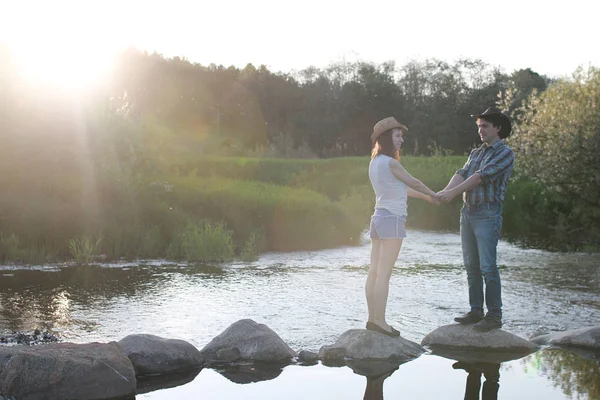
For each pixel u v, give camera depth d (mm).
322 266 12094
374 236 6660
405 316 8023
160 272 11117
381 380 5613
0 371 5109
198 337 6930
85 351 5438
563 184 17750
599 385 5449
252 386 5473
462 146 72250
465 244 6922
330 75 77438
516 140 18953
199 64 74875
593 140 16594
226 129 69438
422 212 21422
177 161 25141
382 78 73938
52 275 10656
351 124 71688
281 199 16719
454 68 75938
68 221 13195
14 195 13680
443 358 6328
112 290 9406
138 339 6090
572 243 16078
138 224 13820
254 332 6508
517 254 14008
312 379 5668
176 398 5188
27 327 7191
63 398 5129
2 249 12125
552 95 18922
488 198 6605
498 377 5684
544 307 8555
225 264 12211
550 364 6094
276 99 72938
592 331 6836
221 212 15281
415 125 71312
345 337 6598
